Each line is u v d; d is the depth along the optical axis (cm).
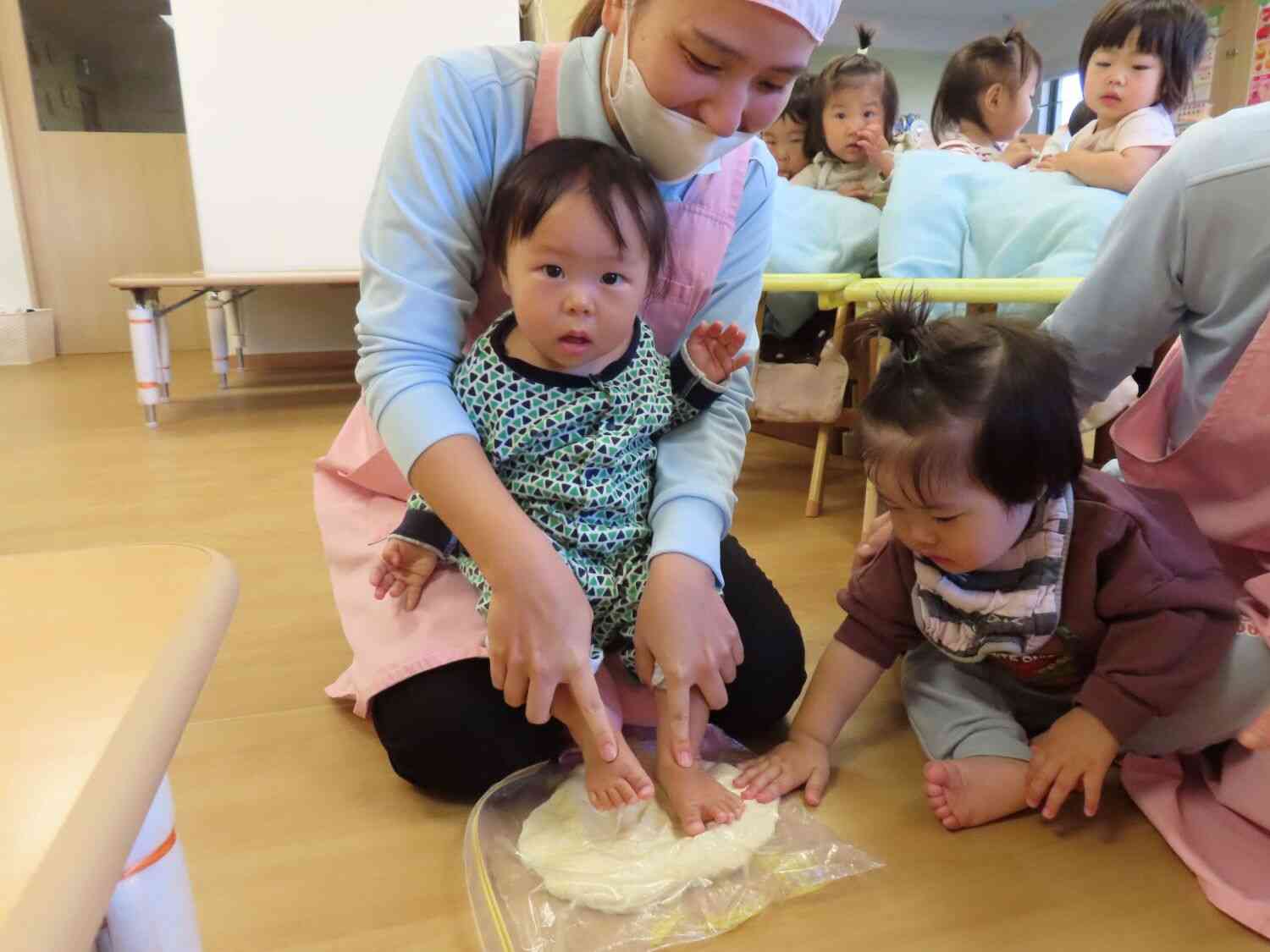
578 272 72
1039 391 70
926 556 77
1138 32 160
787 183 192
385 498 101
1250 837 73
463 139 77
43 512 164
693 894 67
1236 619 74
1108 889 69
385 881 70
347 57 261
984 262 160
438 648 79
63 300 408
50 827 22
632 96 71
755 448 218
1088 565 75
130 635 31
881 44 569
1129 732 74
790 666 88
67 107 394
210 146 260
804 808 78
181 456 207
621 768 71
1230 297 76
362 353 78
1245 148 72
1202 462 79
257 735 90
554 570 68
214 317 298
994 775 77
